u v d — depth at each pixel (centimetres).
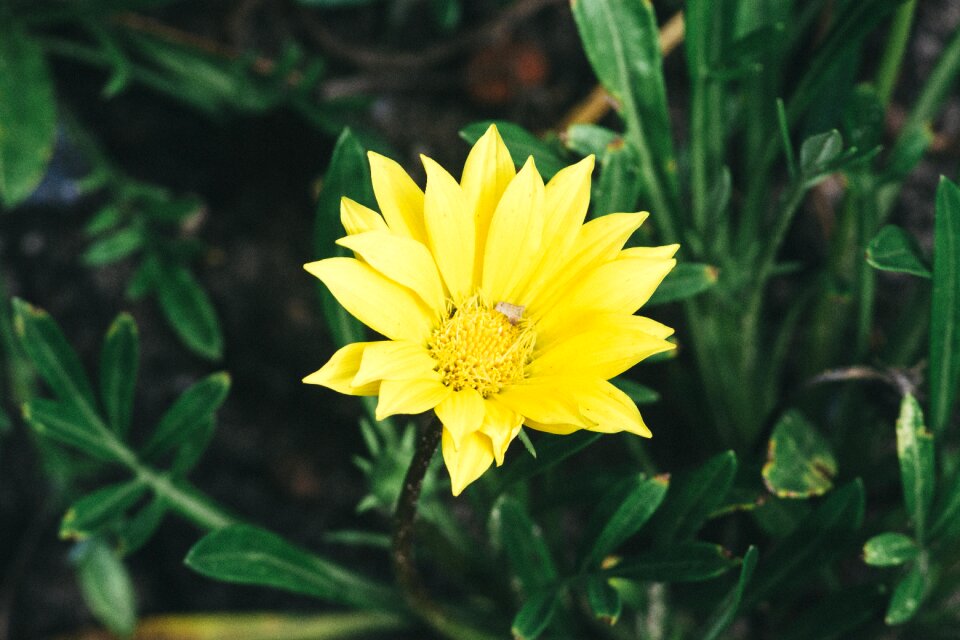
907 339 38
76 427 35
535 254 27
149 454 35
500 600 39
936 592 37
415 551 43
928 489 32
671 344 25
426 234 27
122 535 35
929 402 33
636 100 34
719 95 38
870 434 40
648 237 35
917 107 40
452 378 27
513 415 26
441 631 37
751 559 30
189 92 44
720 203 35
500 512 33
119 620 42
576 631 39
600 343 26
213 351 41
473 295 27
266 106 44
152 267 42
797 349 45
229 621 43
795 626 35
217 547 33
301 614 45
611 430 25
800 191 33
